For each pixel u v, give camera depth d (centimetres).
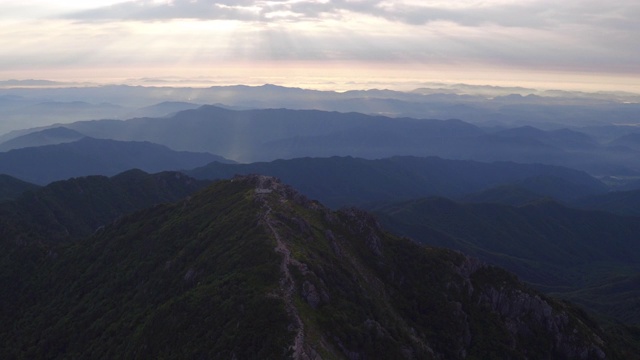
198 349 10131
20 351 14462
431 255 16100
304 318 10281
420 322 13938
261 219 13850
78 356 12962
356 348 10619
